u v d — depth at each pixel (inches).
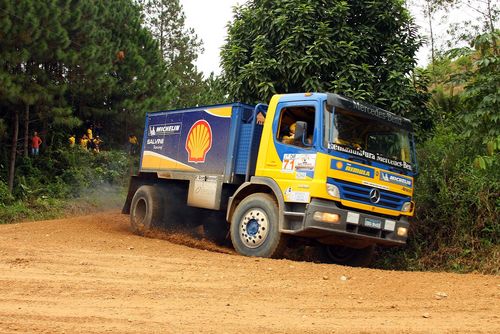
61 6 820.0
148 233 520.7
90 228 528.4
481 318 230.8
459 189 489.4
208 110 484.4
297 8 546.6
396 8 578.2
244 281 291.3
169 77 1211.2
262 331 190.9
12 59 764.0
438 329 206.8
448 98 626.2
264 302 245.6
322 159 383.2
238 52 575.5
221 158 460.4
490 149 420.8
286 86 544.1
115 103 1037.8
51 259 325.1
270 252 401.1
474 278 326.3
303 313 227.6
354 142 404.2
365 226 397.7
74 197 946.1
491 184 469.1
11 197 833.5
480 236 473.4
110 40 1002.7
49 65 875.4
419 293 281.0
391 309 244.5
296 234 392.2
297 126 389.1
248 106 458.6
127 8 1082.7
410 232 508.1
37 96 807.7
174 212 532.1
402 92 543.8
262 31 575.2
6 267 295.0
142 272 299.4
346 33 552.4
